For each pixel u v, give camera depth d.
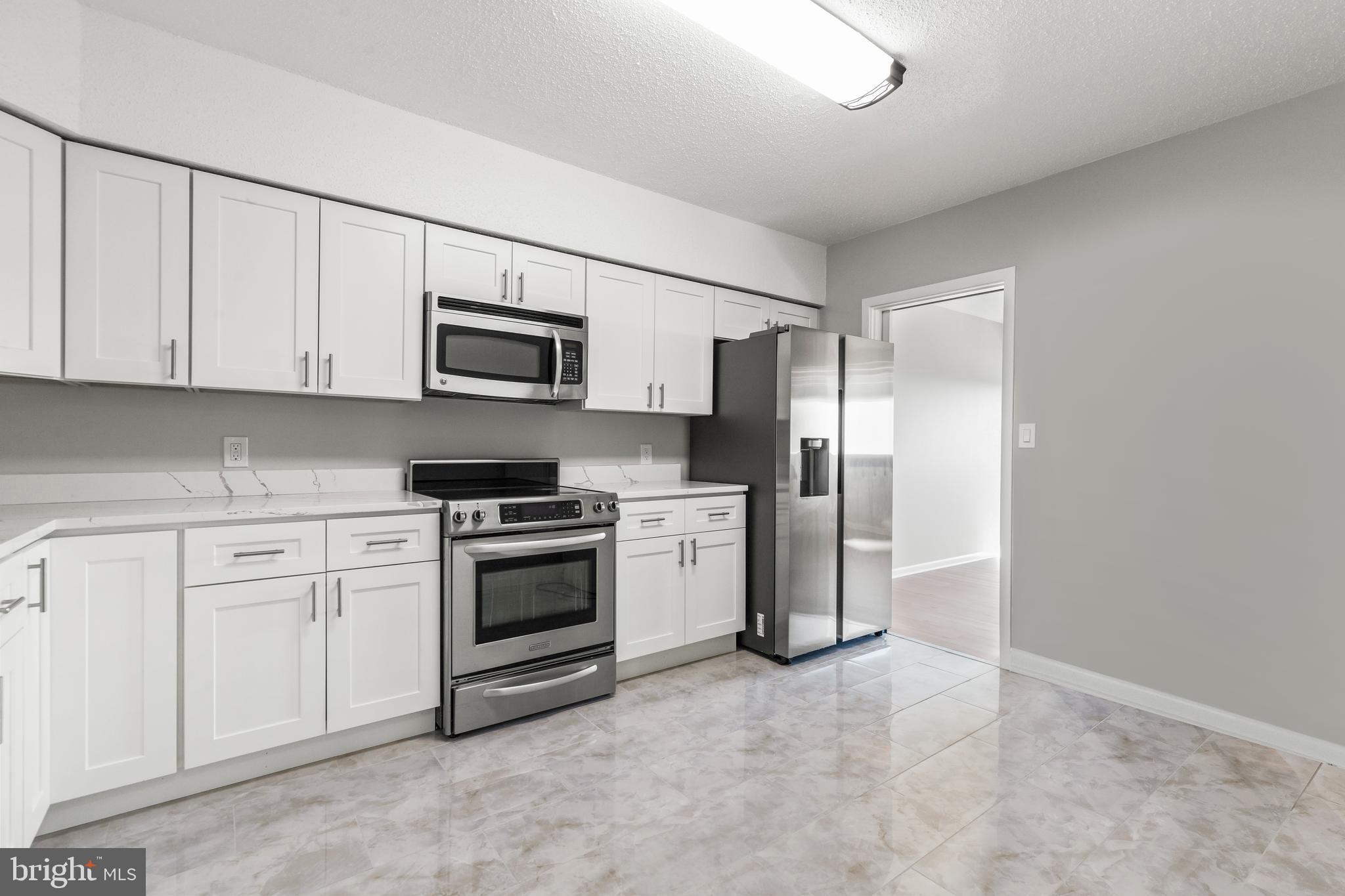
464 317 2.55
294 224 2.23
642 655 2.90
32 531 1.50
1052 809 1.88
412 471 2.76
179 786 1.88
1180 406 2.56
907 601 4.44
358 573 2.14
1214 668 2.46
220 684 1.91
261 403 2.46
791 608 3.14
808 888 1.54
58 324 1.83
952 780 2.04
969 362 5.88
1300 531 2.27
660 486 3.27
